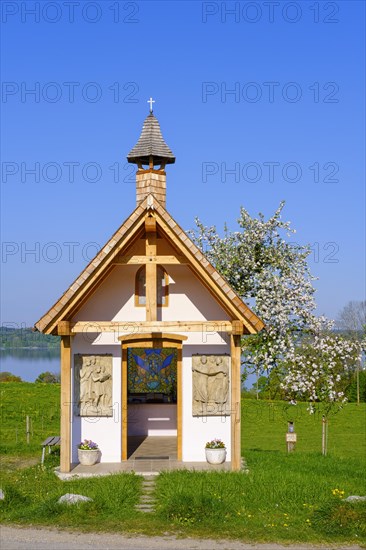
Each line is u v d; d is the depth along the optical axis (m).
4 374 60.97
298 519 13.95
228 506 14.52
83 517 14.02
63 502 14.71
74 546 12.30
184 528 13.38
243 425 36.84
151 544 12.45
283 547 12.37
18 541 12.60
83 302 19.05
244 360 24.97
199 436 19.61
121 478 16.78
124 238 18.06
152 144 19.53
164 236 18.91
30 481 17.66
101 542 12.55
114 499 15.00
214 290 18.38
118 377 19.58
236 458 18.16
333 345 24.84
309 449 30.09
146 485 16.80
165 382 24.00
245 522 13.69
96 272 18.02
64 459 18.11
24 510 14.59
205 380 19.59
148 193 18.31
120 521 13.80
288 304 24.86
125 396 19.75
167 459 19.75
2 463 22.02
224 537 12.88
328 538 12.88
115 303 19.89
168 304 19.92
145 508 14.84
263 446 30.92
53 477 17.91
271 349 24.41
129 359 23.95
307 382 24.55
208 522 13.64
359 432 35.47
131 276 19.97
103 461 19.38
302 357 24.58
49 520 13.87
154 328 18.20
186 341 19.75
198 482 16.23
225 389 19.61
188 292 19.97
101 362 19.52
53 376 60.44
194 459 19.52
